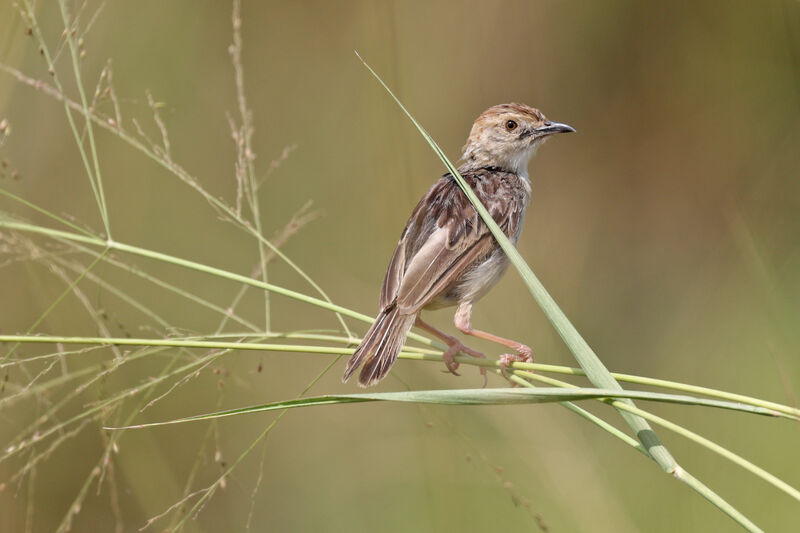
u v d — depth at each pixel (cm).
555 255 1700
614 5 1672
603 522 1069
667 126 1694
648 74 1695
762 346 1255
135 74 1350
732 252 1443
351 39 1514
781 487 497
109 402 676
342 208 1450
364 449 1206
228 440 1225
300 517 1202
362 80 1480
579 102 1708
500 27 1634
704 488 518
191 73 1427
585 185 1738
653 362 1472
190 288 1345
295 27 1508
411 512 1148
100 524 1114
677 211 1684
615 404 548
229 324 1343
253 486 1209
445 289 784
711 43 1627
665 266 1641
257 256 1395
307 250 1433
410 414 1180
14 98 1170
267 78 1491
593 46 1689
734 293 1385
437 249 777
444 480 1034
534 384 761
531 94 1680
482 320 1292
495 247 812
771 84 1537
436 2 1583
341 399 502
